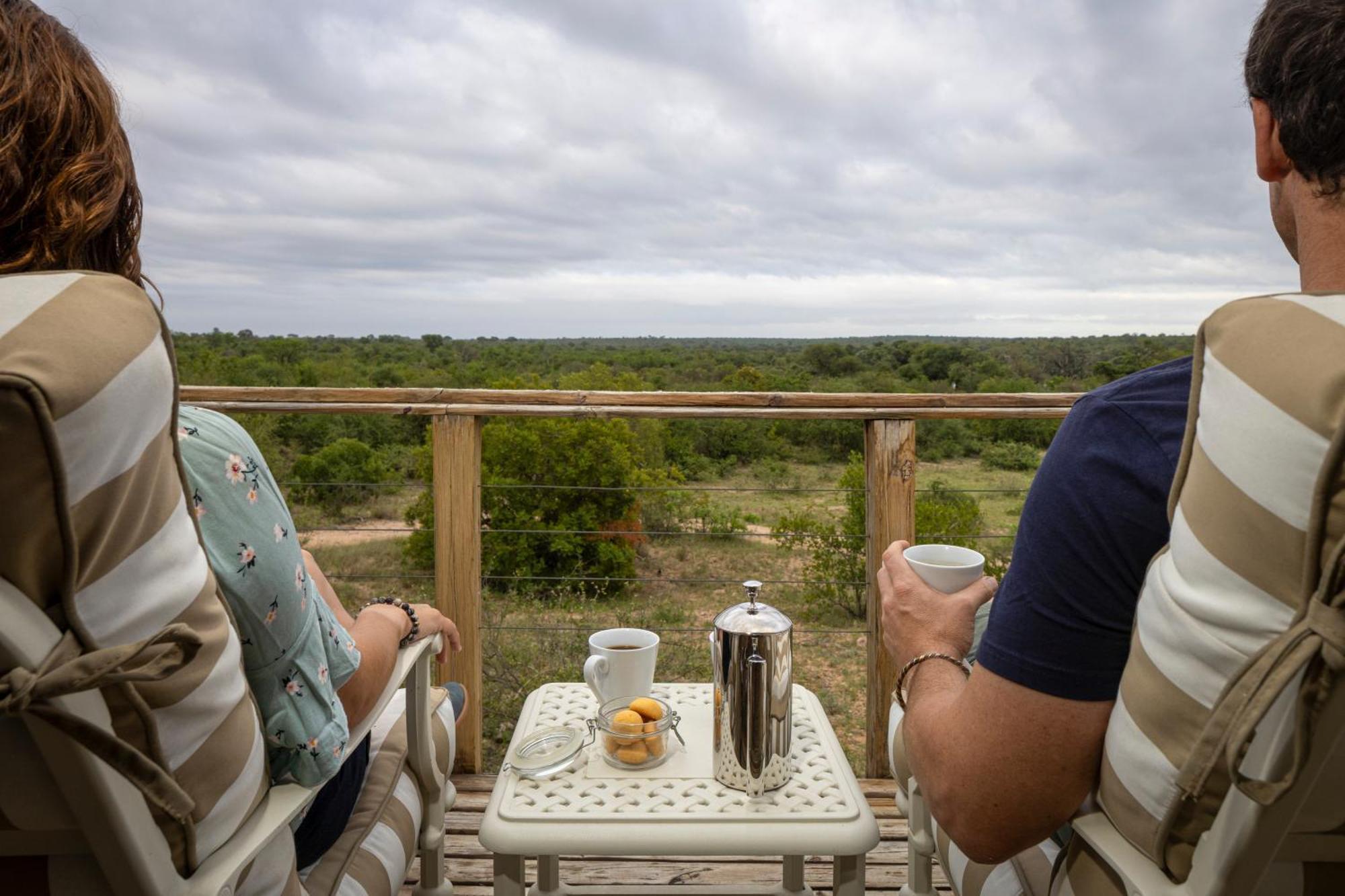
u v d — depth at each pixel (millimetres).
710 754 1224
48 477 441
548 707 1401
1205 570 524
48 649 472
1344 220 577
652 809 1070
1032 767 691
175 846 610
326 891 932
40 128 596
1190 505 540
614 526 8078
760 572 8305
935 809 802
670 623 6555
